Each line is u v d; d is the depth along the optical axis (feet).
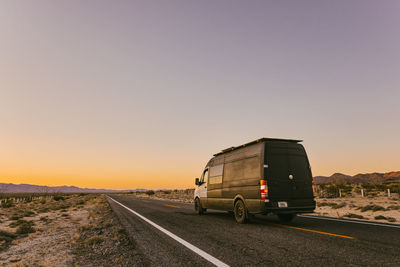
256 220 37.27
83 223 42.88
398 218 38.29
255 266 15.01
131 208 66.85
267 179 30.71
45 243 26.45
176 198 148.15
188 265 15.60
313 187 32.99
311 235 24.02
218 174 41.47
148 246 21.27
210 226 31.65
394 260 15.49
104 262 17.30
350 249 18.33
